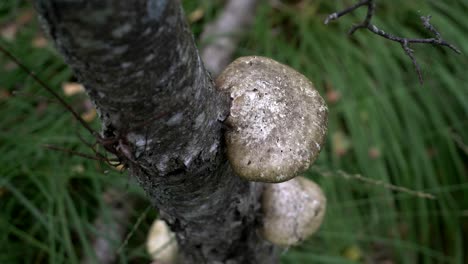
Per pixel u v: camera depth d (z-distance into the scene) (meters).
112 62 0.52
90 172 1.08
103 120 0.59
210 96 0.61
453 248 1.29
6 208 1.13
